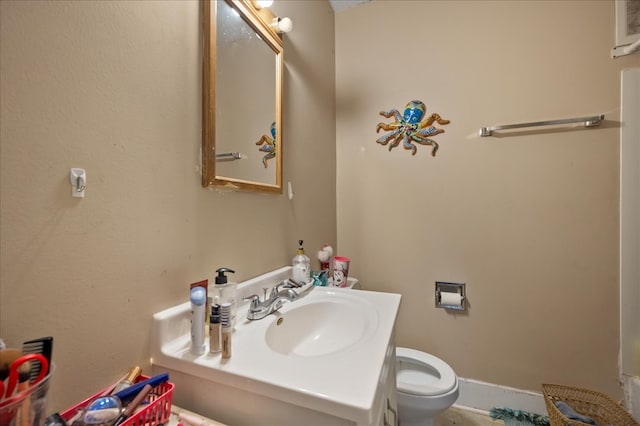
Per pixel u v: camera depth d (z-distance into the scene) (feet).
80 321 1.77
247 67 3.33
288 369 1.88
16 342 1.49
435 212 5.49
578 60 4.61
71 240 1.72
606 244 4.51
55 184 1.65
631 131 4.36
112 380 1.94
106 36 1.91
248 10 3.30
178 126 2.45
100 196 1.87
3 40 1.44
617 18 4.41
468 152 5.25
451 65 5.36
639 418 4.15
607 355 4.51
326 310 3.34
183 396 2.09
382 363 1.95
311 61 5.09
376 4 5.96
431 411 3.76
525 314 4.94
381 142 5.87
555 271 4.77
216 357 2.05
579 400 4.44
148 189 2.19
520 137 4.93
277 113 3.89
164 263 2.32
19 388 1.27
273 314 2.83
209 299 2.49
